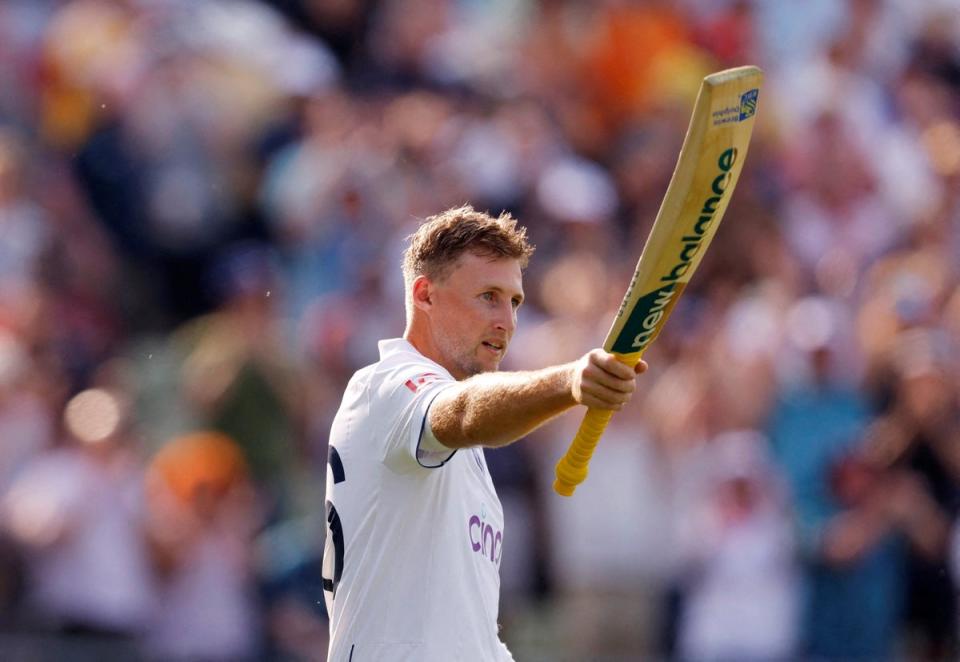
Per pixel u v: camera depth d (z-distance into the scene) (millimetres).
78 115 40719
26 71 41625
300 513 33031
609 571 32250
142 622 30109
